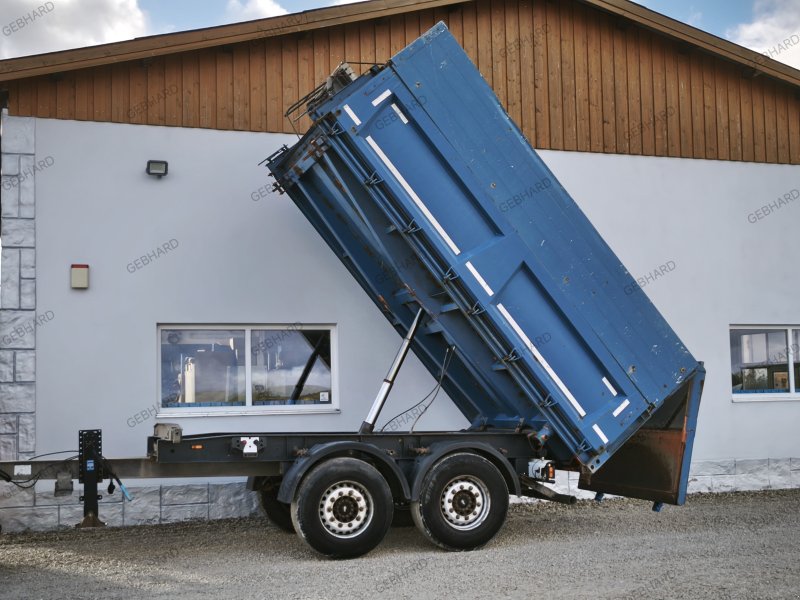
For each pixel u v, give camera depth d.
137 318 9.74
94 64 9.56
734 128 12.64
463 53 8.09
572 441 8.22
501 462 8.12
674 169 12.26
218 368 10.12
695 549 7.61
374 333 10.55
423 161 7.86
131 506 9.55
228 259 10.12
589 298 8.23
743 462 12.08
